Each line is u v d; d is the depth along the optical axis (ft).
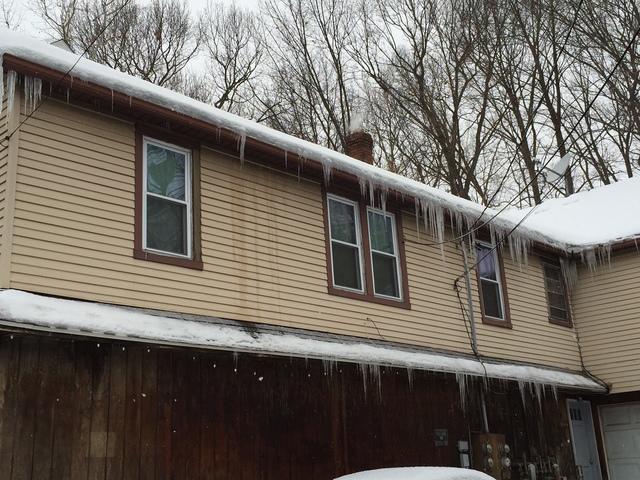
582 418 51.75
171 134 30.30
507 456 41.42
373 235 39.04
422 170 89.56
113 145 27.96
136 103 27.66
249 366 30.32
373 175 36.91
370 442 34.71
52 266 24.67
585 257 52.03
